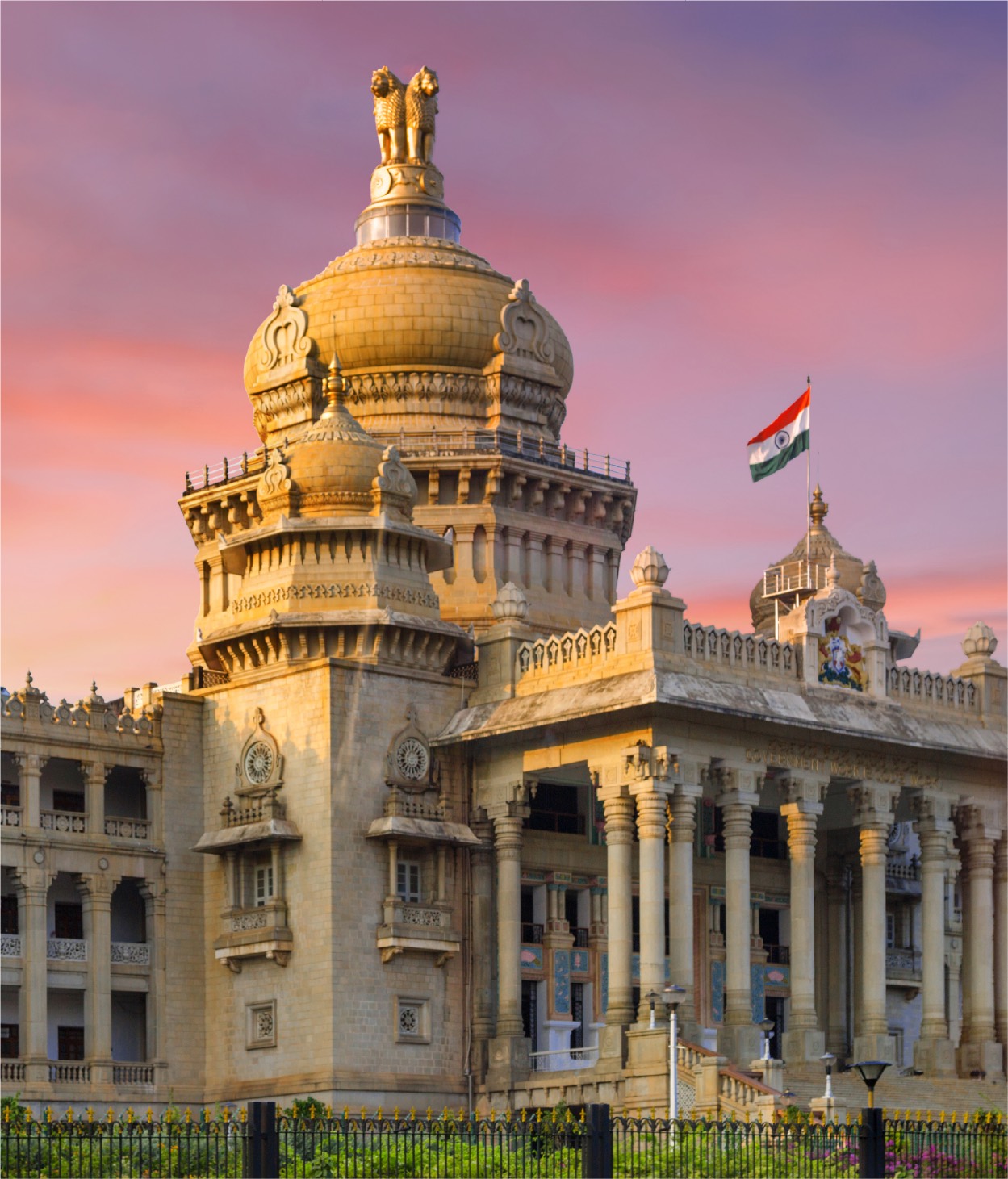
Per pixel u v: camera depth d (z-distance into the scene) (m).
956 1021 110.00
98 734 91.50
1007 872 96.62
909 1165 61.03
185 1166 59.09
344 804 88.19
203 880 93.00
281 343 104.31
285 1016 88.25
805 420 96.00
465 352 103.88
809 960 89.06
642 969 84.06
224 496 103.81
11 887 89.81
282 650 90.62
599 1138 52.66
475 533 101.88
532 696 89.50
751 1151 59.53
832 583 93.00
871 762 92.25
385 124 110.38
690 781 86.06
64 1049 90.50
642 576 86.12
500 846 90.38
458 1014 90.12
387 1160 58.16
